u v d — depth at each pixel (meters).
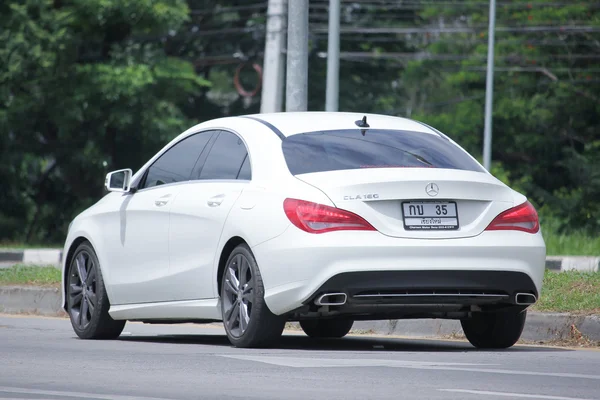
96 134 93.94
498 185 20.81
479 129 118.50
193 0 115.06
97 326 24.45
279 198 20.27
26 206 103.00
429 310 20.19
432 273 19.77
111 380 15.99
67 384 15.56
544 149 115.31
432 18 125.75
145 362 18.36
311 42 111.81
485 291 20.25
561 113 113.38
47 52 84.88
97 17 86.31
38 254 62.62
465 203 20.34
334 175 20.23
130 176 24.47
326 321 25.59
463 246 19.98
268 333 20.62
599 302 25.02
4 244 91.88
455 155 21.88
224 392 14.68
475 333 22.56
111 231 24.41
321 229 19.64
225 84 145.75
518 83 114.44
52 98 87.38
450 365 18.03
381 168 20.59
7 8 85.88
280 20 60.94
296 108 35.94
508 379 16.27
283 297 19.92
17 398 14.16
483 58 114.56
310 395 14.38
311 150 21.17
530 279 20.62
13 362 18.41
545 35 114.00
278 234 19.97
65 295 25.70
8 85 87.19
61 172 103.06
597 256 61.81
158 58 90.25
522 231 20.69
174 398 14.12
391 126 22.56
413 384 15.53
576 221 102.88
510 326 21.91
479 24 117.75
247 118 22.88
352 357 19.28
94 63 89.56
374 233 19.70
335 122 22.41
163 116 89.00
